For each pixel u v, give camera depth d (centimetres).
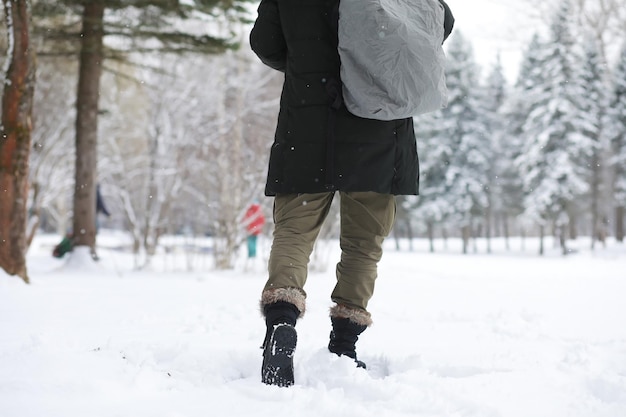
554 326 428
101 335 339
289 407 193
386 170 257
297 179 252
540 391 220
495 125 3772
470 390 220
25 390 193
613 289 740
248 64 2173
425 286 786
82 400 191
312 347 300
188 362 253
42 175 1798
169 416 178
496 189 3706
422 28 250
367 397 214
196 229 1480
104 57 1230
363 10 244
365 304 271
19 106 726
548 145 3136
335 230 1104
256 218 1229
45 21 1302
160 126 1895
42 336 287
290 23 259
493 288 757
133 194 2097
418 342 343
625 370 272
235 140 1641
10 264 714
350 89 246
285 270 246
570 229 4084
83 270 1148
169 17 1224
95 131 1229
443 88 253
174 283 804
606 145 3162
